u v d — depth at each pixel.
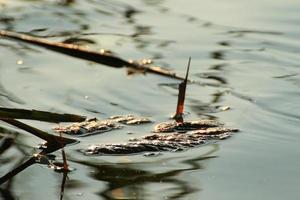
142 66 10.66
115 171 7.44
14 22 12.57
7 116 7.84
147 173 7.39
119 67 10.74
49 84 9.88
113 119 8.86
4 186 7.05
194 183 7.16
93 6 13.55
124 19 12.85
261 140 8.29
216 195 6.90
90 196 6.84
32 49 11.27
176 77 10.38
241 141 8.26
